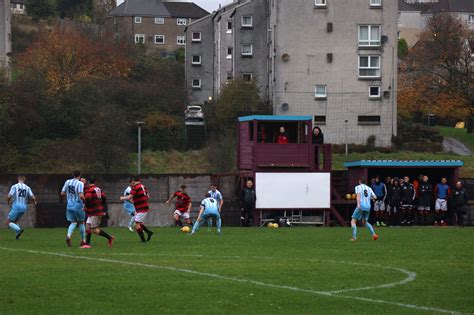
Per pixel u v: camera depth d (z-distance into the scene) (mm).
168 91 109688
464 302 20688
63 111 98562
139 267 27094
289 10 108125
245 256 31062
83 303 20156
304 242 38438
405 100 132875
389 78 108688
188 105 114500
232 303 20250
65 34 130000
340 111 108375
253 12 126188
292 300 20750
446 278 24891
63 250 33656
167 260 29359
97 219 35125
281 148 58094
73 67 121938
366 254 32125
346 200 58438
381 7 108625
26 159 91000
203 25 152875
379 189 56375
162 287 22672
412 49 157000
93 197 35094
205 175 59906
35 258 30109
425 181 57406
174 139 103375
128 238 41250
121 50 132375
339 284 23469
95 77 113562
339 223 58344
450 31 145500
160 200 59562
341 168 94750
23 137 93625
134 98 105938
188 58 152750
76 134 98000
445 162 59500
